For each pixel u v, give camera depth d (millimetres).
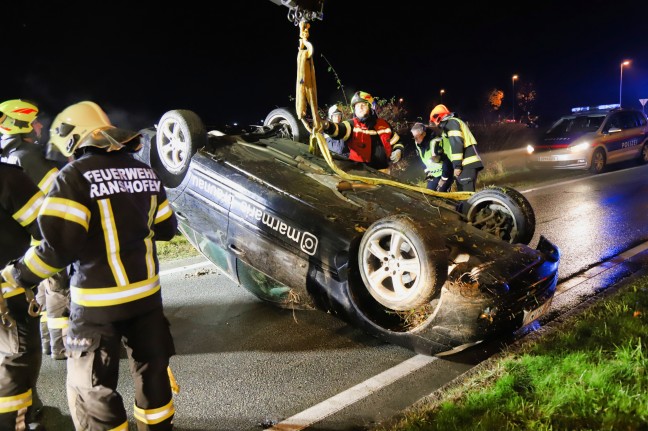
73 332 2904
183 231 5930
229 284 6484
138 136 3129
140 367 3066
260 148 5758
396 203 5094
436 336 4145
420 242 3828
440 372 4223
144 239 3031
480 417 3252
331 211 4711
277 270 4852
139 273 2965
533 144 15602
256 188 5039
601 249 7211
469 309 4027
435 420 3307
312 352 4652
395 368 4320
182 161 5543
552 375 3596
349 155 6926
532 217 5203
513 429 3062
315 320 5293
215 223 5348
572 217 9164
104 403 2844
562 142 14844
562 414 3162
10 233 3297
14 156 4160
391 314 4480
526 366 3838
